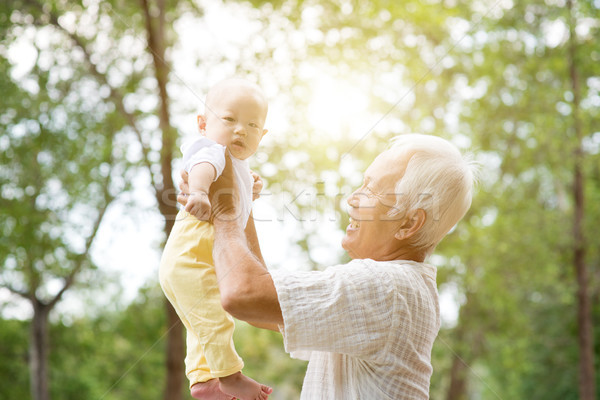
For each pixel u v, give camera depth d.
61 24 8.22
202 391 1.59
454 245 10.51
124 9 8.75
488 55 10.82
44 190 8.03
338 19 8.73
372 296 1.39
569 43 10.86
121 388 13.16
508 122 11.10
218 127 1.62
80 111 8.07
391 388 1.39
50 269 9.52
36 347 13.62
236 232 1.44
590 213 11.40
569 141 11.02
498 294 10.93
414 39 9.85
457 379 12.21
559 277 12.57
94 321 13.77
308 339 1.35
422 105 10.38
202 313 1.53
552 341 14.28
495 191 10.84
